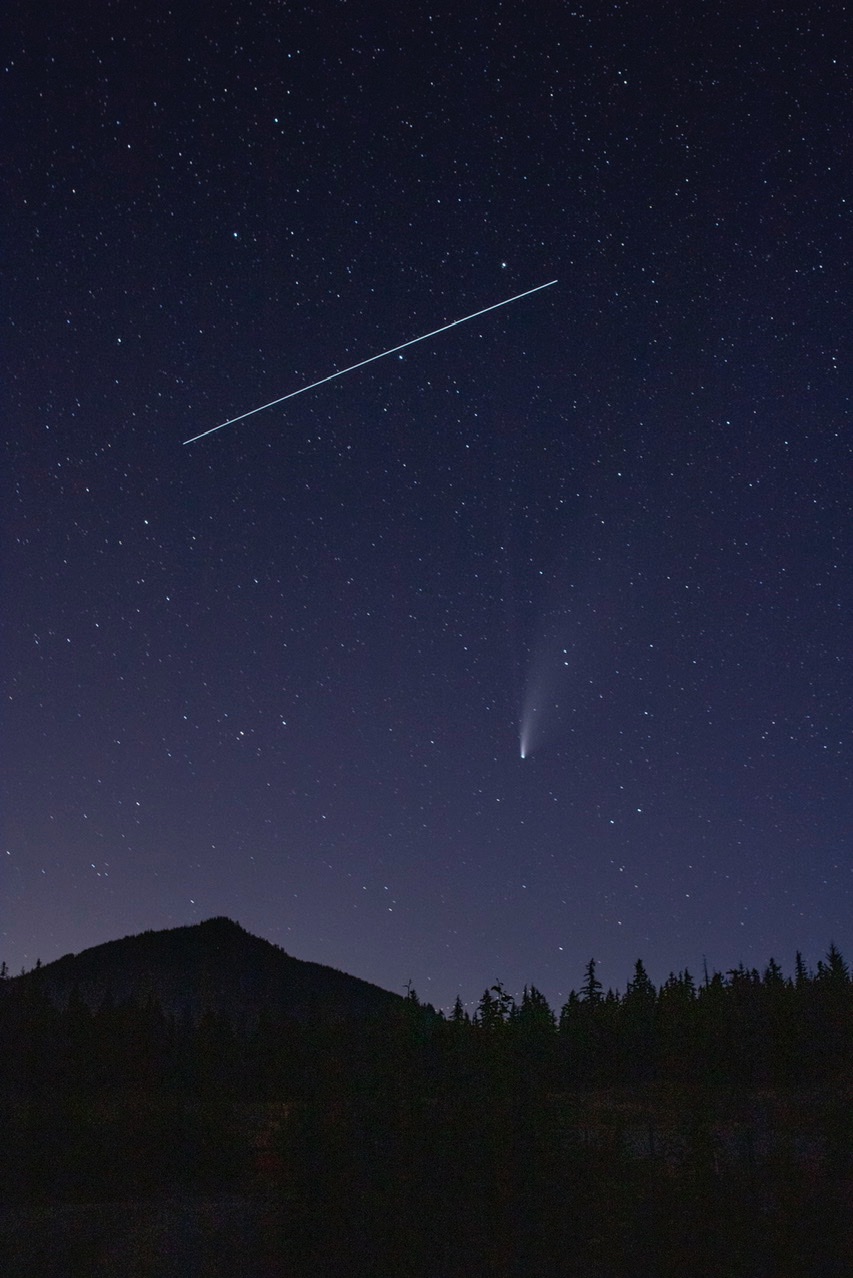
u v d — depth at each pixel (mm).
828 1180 15414
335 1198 15680
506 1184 14992
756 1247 13953
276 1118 17922
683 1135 15867
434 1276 14672
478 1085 16141
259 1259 17469
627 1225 14438
